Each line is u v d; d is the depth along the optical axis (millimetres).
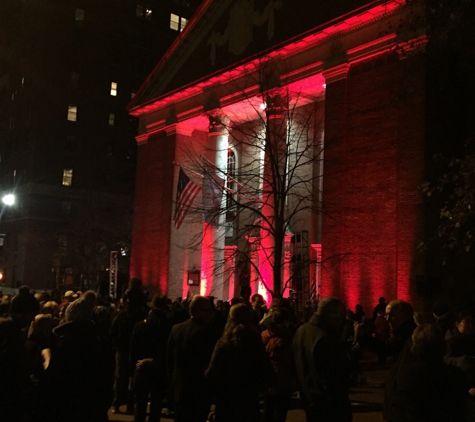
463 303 19875
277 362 7680
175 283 33000
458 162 12422
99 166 58188
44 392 5121
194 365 6543
